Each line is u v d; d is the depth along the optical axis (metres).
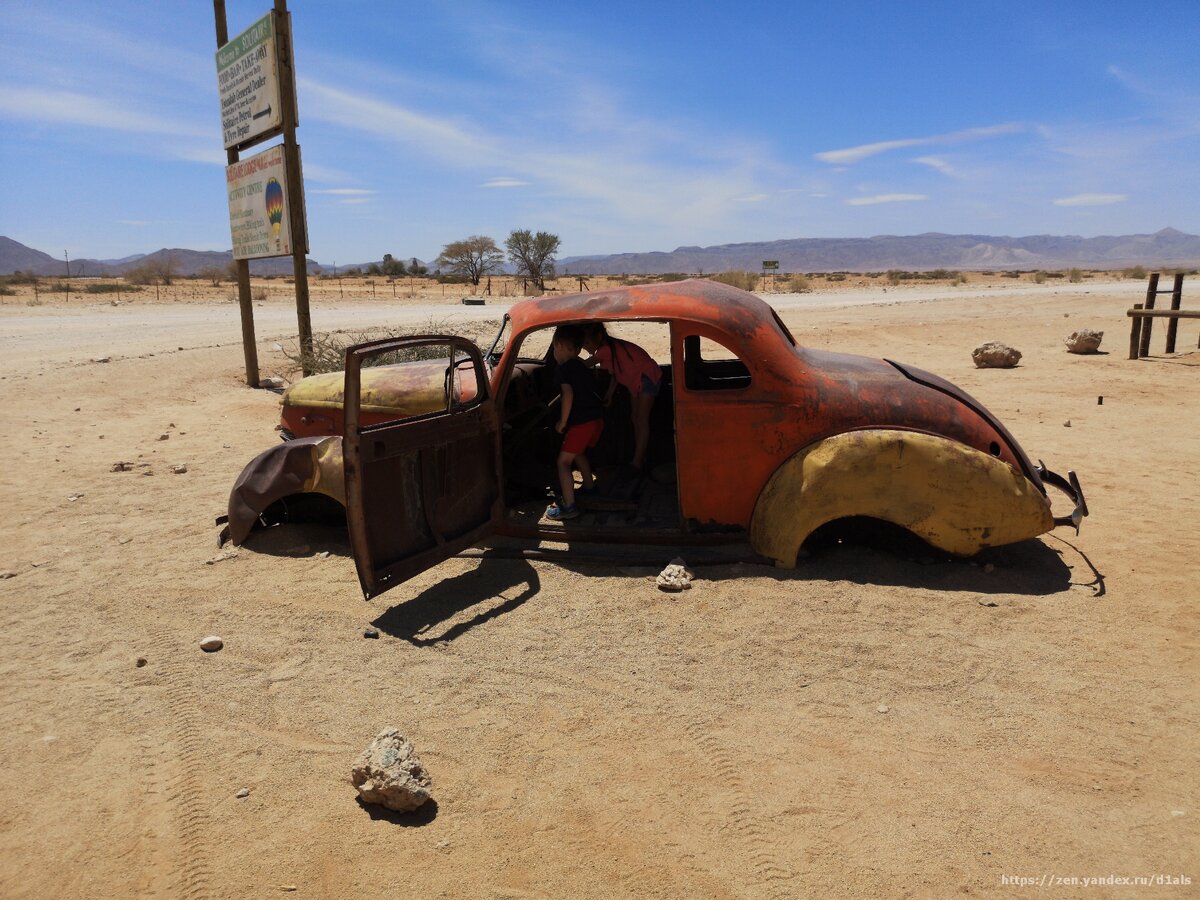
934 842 2.75
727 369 6.39
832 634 4.18
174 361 14.66
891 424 4.77
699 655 4.02
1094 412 10.17
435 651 4.12
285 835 2.85
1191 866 2.62
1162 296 29.16
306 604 4.73
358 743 3.38
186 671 3.98
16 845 2.83
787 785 3.06
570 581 4.89
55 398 11.37
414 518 4.68
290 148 11.51
